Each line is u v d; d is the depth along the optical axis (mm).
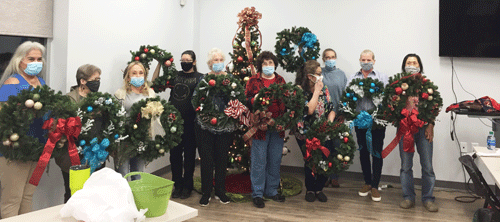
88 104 2229
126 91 2844
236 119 3016
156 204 1421
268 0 4430
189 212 1491
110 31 3254
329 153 3141
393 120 3051
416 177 3900
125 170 2729
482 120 3695
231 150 3641
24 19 2615
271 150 3219
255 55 3574
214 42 4688
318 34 4246
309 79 3162
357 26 4105
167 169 4332
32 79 2270
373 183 3389
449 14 3691
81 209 1263
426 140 3102
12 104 1866
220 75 2924
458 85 3770
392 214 3021
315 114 3188
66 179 2486
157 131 2670
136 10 3604
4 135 1865
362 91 3199
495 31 3557
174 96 3281
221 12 4633
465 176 3756
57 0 2812
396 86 2988
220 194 3260
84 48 2963
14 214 2090
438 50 3809
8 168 2061
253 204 3246
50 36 2832
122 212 1262
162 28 4055
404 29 3936
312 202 3320
